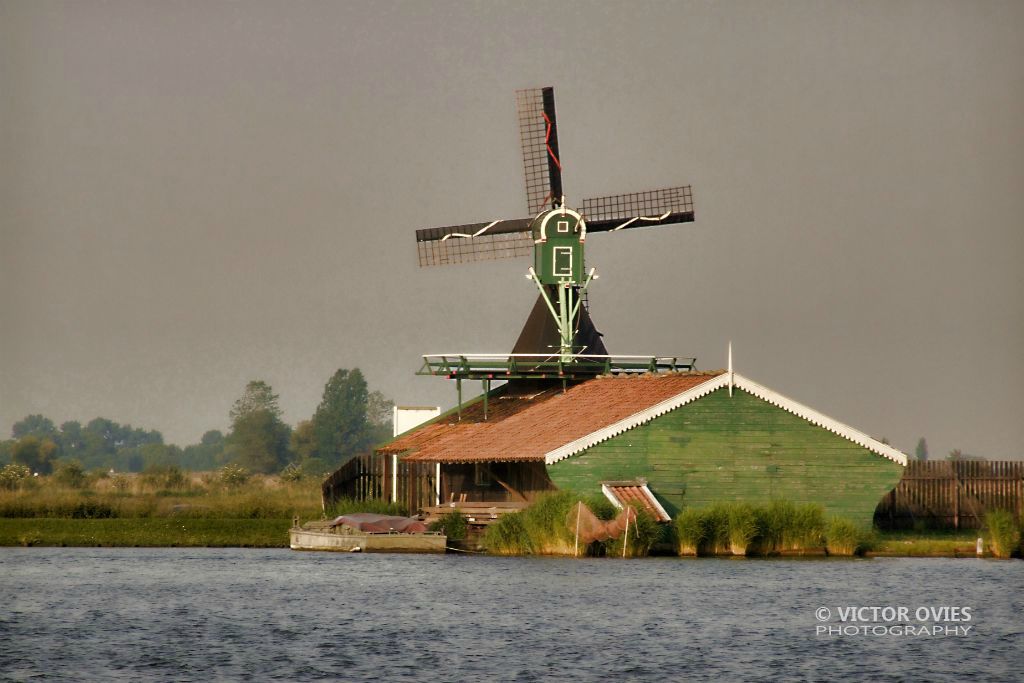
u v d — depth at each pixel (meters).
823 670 150.00
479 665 151.62
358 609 186.12
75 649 159.75
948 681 145.75
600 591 199.75
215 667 150.62
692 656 156.25
